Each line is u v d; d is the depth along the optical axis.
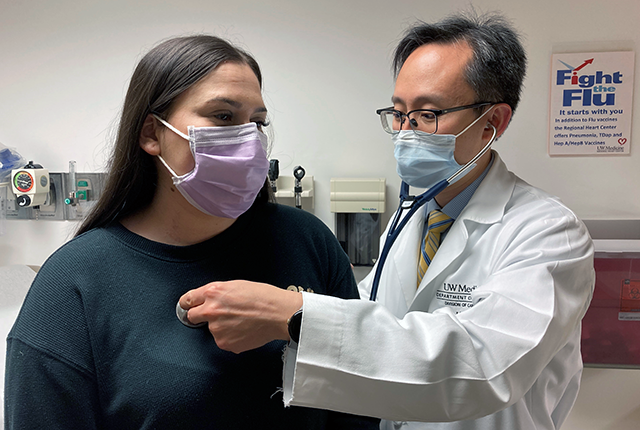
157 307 0.69
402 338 0.69
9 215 2.00
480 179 1.12
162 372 0.65
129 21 1.88
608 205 1.72
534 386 0.98
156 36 1.88
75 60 1.93
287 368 0.69
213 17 1.83
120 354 0.65
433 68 0.99
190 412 0.65
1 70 1.98
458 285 1.06
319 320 0.67
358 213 1.80
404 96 1.03
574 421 1.80
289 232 0.85
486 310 0.79
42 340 0.62
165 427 0.64
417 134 1.02
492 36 0.99
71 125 1.96
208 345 0.69
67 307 0.64
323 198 1.85
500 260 0.97
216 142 0.70
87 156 1.97
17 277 1.83
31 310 0.64
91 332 0.65
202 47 0.71
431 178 1.09
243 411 0.69
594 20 1.65
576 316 0.86
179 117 0.70
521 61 1.04
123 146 0.74
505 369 0.71
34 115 1.99
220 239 0.77
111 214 0.76
